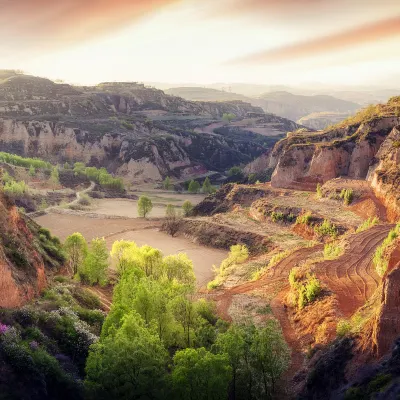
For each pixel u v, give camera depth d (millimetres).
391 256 48906
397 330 33656
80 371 42500
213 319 57531
